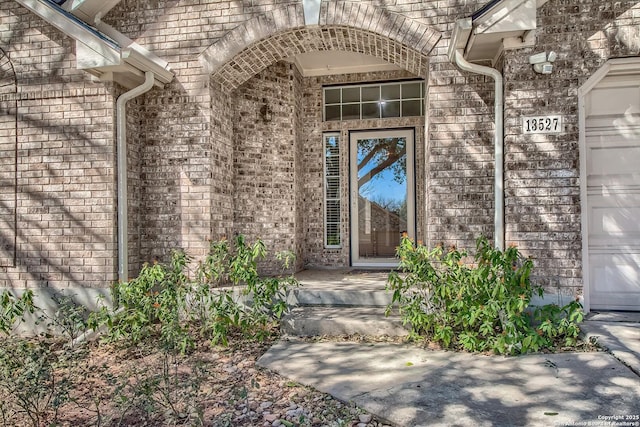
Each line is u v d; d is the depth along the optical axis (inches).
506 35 177.2
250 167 263.3
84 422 121.3
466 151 197.0
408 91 298.8
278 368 148.9
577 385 124.5
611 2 177.8
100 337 192.1
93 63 195.0
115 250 210.5
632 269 189.6
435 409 113.8
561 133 179.6
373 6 204.7
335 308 203.6
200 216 217.3
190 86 219.5
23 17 221.3
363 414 116.0
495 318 162.9
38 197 216.5
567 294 177.8
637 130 188.2
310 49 233.1
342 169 305.4
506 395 120.5
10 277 217.8
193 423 112.3
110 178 210.2
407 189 300.4
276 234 271.4
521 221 181.2
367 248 305.9
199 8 218.8
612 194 190.7
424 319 163.8
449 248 195.8
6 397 129.4
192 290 188.5
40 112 217.5
